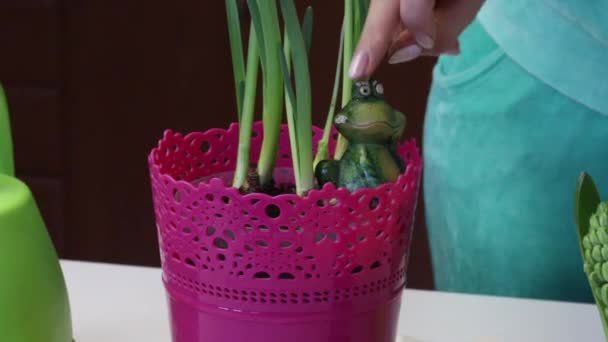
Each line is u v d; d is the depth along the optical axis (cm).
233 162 75
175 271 65
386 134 64
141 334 80
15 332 65
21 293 65
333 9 181
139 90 207
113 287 87
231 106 208
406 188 63
